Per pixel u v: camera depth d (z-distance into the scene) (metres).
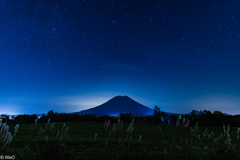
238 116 51.75
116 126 5.98
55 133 17.06
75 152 8.44
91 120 67.06
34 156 5.57
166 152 9.24
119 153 6.57
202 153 7.84
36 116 58.06
